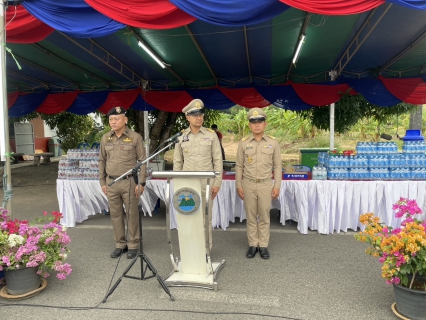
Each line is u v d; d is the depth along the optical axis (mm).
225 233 4785
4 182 3367
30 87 9000
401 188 4445
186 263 3203
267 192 3758
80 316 2633
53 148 17750
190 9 3045
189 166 3461
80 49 5770
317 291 2984
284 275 3332
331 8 2990
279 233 4703
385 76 7375
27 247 2795
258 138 3793
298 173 4703
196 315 2617
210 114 11812
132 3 3131
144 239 4535
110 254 4004
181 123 11539
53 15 3256
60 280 3293
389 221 4469
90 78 8156
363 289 3008
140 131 10938
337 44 5633
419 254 2320
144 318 2586
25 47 5547
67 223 5145
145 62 6688
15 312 2705
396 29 4852
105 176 3996
